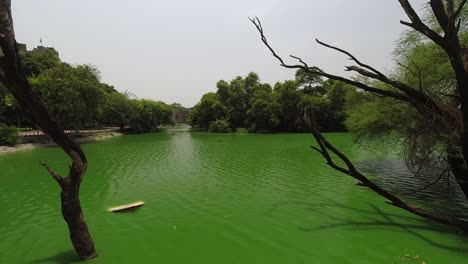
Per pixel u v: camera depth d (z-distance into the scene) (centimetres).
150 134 7025
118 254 921
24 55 6072
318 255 912
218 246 978
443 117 968
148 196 1558
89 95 4703
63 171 2264
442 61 1374
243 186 1739
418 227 1122
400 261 870
